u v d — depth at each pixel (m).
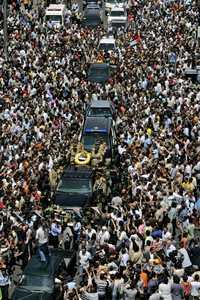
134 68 91.44
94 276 44.66
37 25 113.56
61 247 50.84
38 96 79.69
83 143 67.00
